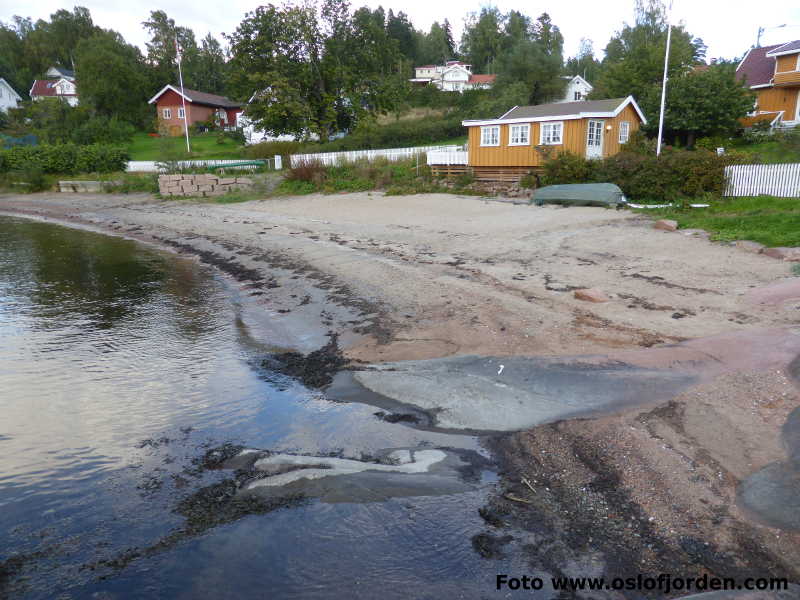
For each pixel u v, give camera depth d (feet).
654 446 15.24
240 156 139.33
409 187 79.82
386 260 40.09
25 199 102.68
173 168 104.01
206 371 23.50
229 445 17.17
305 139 140.56
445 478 14.85
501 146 79.56
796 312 23.81
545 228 48.88
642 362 20.20
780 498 12.60
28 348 26.55
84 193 105.29
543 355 21.83
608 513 12.99
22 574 11.86
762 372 18.43
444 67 282.56
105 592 11.29
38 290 38.11
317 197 80.38
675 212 52.49
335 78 136.05
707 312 25.41
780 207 49.62
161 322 30.58
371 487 14.53
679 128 95.30
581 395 18.48
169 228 64.80
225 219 67.00
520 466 15.23
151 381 22.49
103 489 14.99
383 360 23.47
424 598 10.85
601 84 129.18
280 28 132.36
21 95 259.60
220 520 13.44
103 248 55.16
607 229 46.39
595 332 23.88
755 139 96.99
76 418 19.29
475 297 29.96
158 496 14.58
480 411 18.34
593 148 73.72
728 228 42.04
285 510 13.71
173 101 201.57
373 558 11.98
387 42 145.28
